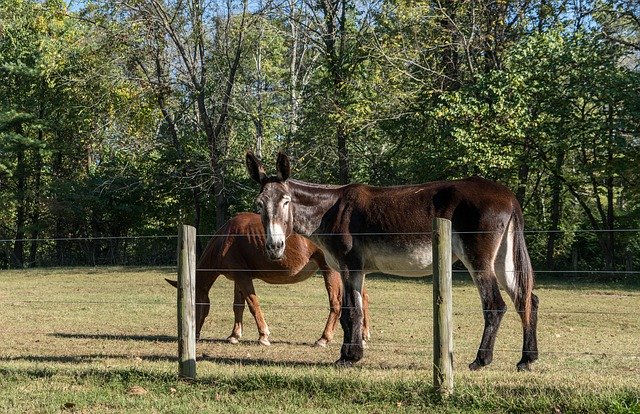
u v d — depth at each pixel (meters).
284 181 9.75
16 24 42.25
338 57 31.86
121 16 33.97
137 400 7.55
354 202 9.94
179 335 8.32
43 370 8.91
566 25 29.14
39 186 43.62
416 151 29.89
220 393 7.82
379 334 13.12
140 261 40.41
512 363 9.96
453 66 29.72
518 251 9.34
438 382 7.36
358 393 7.56
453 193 9.52
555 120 26.33
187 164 37.75
